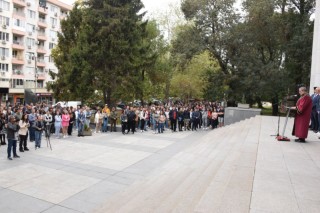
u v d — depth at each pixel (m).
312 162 6.59
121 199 5.80
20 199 8.20
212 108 26.38
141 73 31.30
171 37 38.75
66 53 31.19
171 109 23.44
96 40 27.33
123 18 27.16
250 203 4.15
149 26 35.53
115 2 27.77
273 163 6.46
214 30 31.92
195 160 8.71
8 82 46.34
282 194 4.54
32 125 17.28
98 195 8.70
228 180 5.29
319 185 5.00
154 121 23.22
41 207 7.70
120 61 27.33
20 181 9.78
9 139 12.70
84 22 28.16
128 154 14.59
